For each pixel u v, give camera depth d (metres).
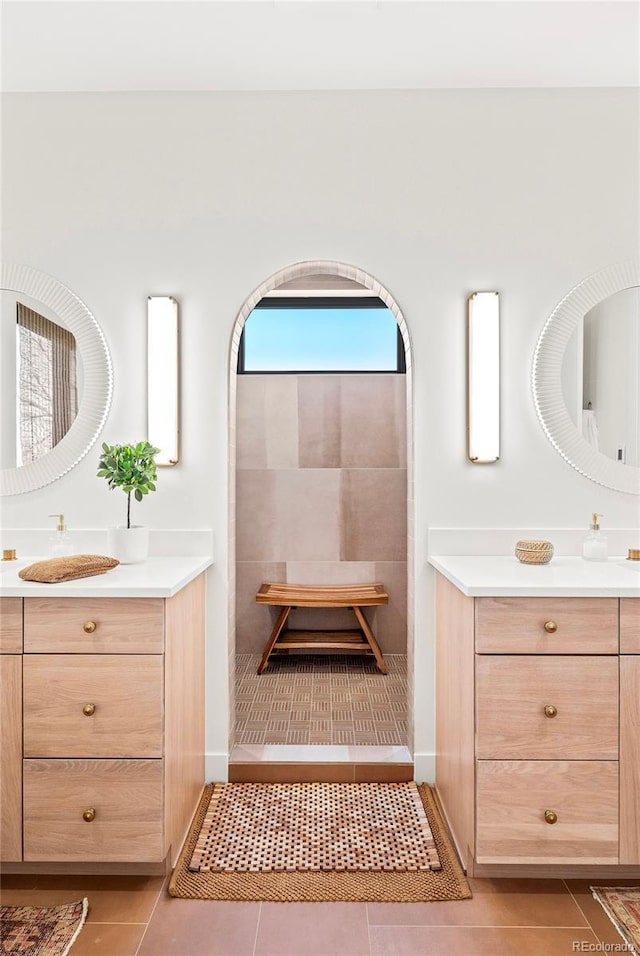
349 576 3.87
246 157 2.40
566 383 2.38
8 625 1.81
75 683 1.80
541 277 2.39
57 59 2.22
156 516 2.39
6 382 2.42
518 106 2.39
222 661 2.37
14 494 2.39
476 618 1.78
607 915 1.71
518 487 2.38
